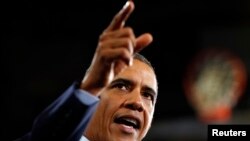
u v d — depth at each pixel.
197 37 11.39
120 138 2.56
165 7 11.60
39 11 11.43
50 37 11.91
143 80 2.63
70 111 1.71
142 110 2.59
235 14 11.42
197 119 10.61
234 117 10.13
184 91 11.02
